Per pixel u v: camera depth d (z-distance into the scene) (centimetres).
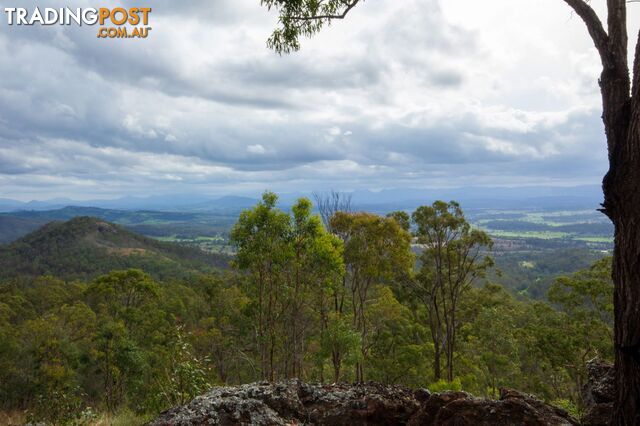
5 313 4488
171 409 520
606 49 351
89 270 12394
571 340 2017
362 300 2247
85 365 3403
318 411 512
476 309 3216
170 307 4359
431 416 455
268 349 1872
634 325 312
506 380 2717
